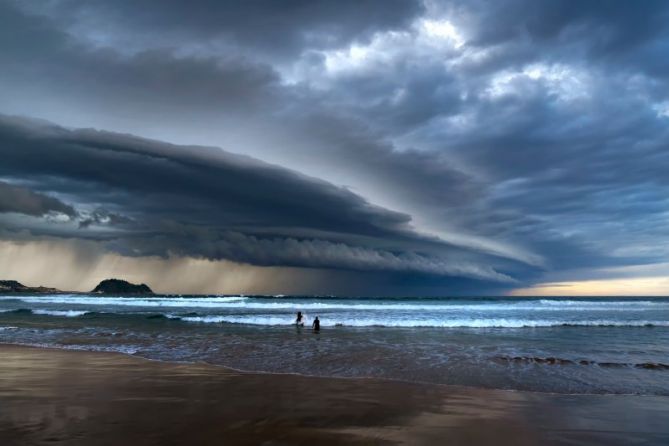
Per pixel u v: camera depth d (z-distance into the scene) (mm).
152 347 15094
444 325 24781
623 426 6465
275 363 12062
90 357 12711
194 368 11086
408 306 45344
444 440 5707
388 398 8047
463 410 7273
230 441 5469
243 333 20172
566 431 6184
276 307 43750
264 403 7492
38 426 5910
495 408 7453
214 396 7965
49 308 40469
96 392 8148
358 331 21484
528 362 12430
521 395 8500
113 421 6215
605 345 16453
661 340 18141
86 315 31641
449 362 12352
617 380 10141
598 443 5676
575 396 8516
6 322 25156
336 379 9867
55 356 12805
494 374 10734
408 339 17969
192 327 23062
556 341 17578
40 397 7691
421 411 7148
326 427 6172
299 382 9438
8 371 10312
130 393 8102
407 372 10891
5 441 5262
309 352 14148
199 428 5980
